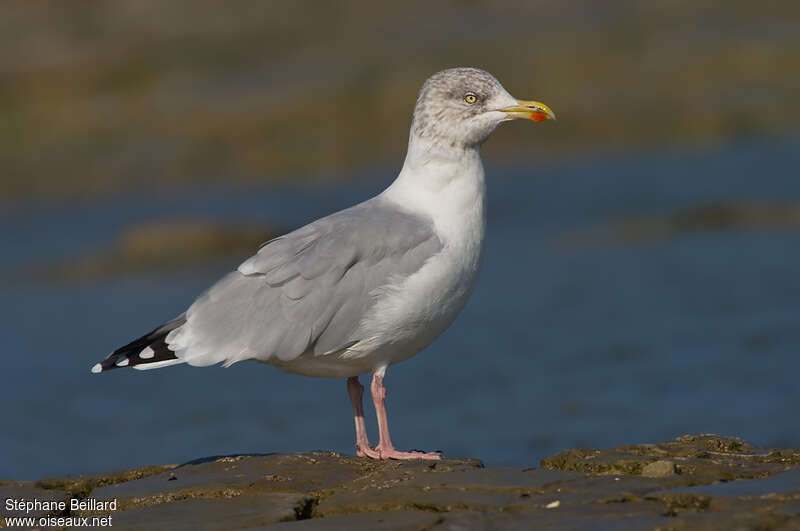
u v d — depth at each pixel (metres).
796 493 5.86
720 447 7.44
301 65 43.59
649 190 28.97
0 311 21.11
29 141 38.72
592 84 40.31
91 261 25.38
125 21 47.69
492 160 35.75
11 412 14.12
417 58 42.75
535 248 23.14
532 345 15.59
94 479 7.56
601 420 12.09
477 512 5.85
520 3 49.69
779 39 42.31
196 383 15.27
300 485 6.84
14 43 45.28
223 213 30.48
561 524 5.56
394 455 7.46
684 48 42.50
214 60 44.34
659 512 5.73
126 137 38.22
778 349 14.20
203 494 6.78
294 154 36.66
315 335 7.23
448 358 15.30
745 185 28.38
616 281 19.25
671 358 14.30
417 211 7.62
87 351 17.30
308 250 7.34
